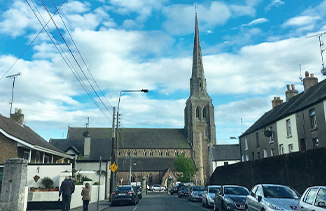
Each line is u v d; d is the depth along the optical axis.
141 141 89.44
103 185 33.53
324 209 8.08
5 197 11.21
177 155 82.19
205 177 85.69
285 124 28.78
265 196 11.98
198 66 94.94
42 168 21.22
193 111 89.69
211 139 88.00
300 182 18.17
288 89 35.72
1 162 20.42
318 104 23.14
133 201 23.89
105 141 45.78
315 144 23.80
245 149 40.53
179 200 31.61
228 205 15.72
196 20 99.88
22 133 24.50
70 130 87.50
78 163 41.66
